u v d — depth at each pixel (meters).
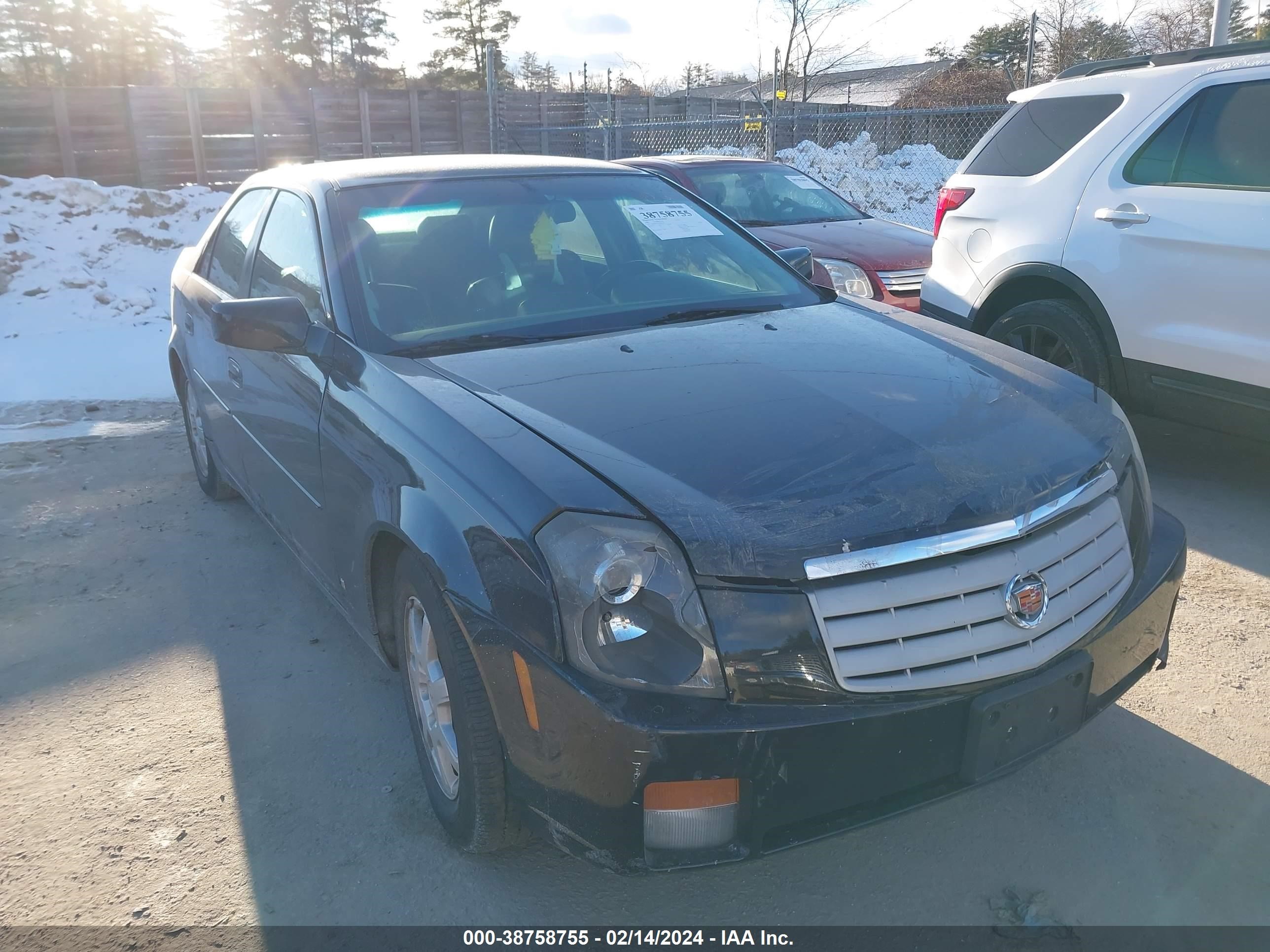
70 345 8.34
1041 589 2.13
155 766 2.87
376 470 2.54
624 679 1.91
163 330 8.91
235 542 4.49
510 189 3.61
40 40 54.28
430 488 2.29
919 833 2.54
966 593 2.06
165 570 4.21
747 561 1.94
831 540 1.98
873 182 19.78
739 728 1.87
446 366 2.74
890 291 6.81
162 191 12.85
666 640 1.92
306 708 3.17
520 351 2.87
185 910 2.32
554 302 3.22
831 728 1.92
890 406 2.48
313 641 3.61
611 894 2.35
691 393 2.52
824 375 2.67
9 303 9.27
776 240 7.40
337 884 2.39
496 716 2.09
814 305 3.47
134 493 5.14
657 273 3.50
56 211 11.41
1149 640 2.44
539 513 2.02
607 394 2.51
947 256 5.59
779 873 2.41
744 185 8.52
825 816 2.00
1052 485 2.23
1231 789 2.65
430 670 2.48
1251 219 4.09
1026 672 2.10
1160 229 4.39
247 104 20.59
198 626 3.72
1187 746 2.83
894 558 2.00
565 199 3.65
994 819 2.57
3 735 3.04
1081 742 2.87
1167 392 4.50
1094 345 4.76
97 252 10.80
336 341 2.96
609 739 1.88
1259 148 4.18
